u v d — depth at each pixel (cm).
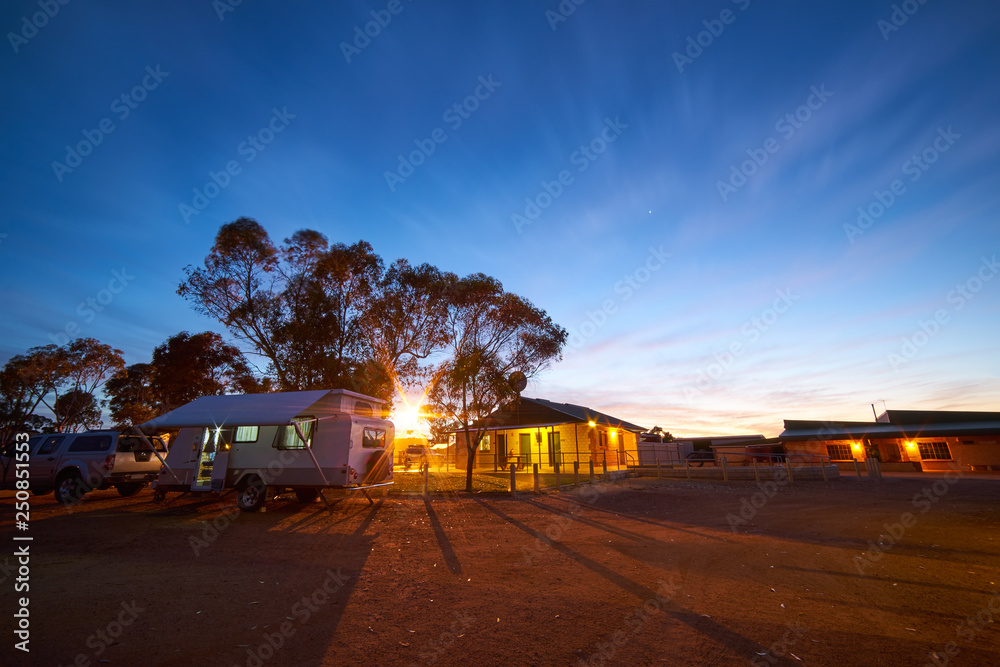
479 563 766
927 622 507
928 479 2473
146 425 1295
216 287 2027
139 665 403
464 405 1742
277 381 2178
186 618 513
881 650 436
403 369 1936
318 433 1310
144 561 758
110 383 3173
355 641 461
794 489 1950
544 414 2962
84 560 757
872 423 3841
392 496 1638
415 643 457
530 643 456
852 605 561
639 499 1612
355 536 984
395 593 610
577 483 1964
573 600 582
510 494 1669
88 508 1339
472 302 1738
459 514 1280
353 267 2119
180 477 1372
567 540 952
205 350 2458
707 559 791
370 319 1964
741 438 3978
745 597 592
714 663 411
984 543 917
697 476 2447
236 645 448
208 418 1246
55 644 439
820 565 750
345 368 2034
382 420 1484
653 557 807
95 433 1522
